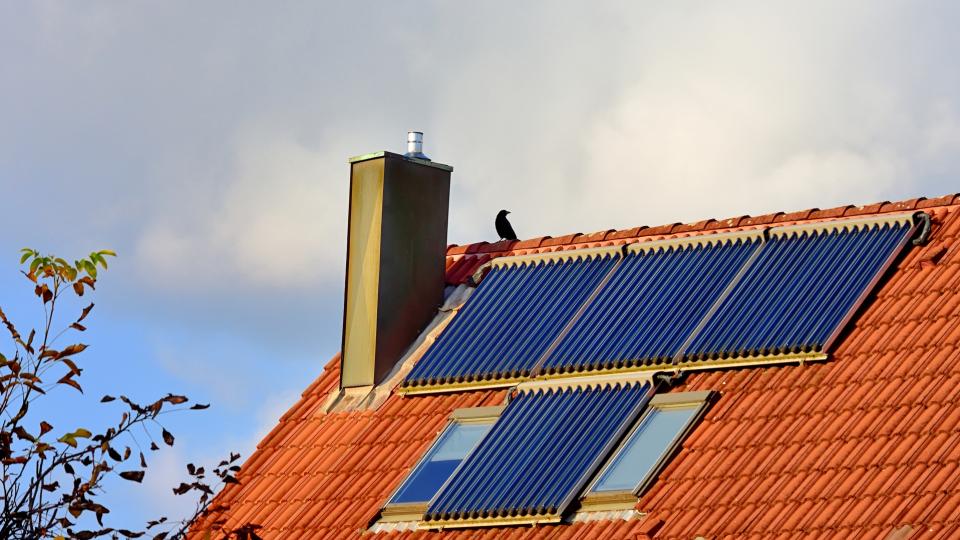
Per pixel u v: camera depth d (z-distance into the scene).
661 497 69.75
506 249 94.69
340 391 89.88
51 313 63.06
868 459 65.75
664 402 74.75
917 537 60.16
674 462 71.38
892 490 63.28
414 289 90.94
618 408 75.38
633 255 86.94
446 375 84.19
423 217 91.94
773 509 65.81
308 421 89.50
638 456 72.62
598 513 70.94
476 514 73.06
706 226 87.94
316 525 80.06
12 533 60.75
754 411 72.25
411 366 88.56
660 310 81.06
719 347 76.00
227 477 64.44
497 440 76.88
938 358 69.62
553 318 84.62
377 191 90.94
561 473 73.00
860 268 77.44
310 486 83.50
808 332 74.38
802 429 69.69
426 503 76.44
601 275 86.50
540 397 78.62
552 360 80.81
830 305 75.62
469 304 89.00
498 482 74.25
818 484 65.88
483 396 82.75
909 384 68.94
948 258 76.25
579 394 77.50
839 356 73.06
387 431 84.62
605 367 78.56
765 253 81.62
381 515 77.81
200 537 84.00
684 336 78.12
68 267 63.19
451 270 94.75
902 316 73.62
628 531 68.81
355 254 91.25
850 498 64.19
